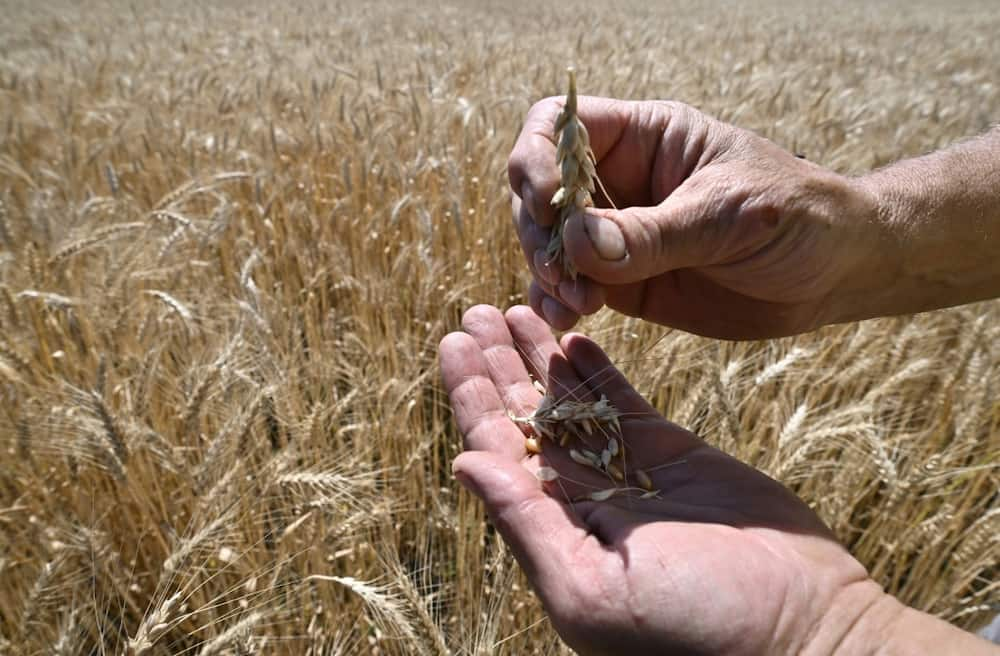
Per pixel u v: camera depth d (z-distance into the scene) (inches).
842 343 16.4
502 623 10.0
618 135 9.5
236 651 8.2
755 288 8.7
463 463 7.8
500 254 19.2
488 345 10.5
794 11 112.4
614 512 7.5
